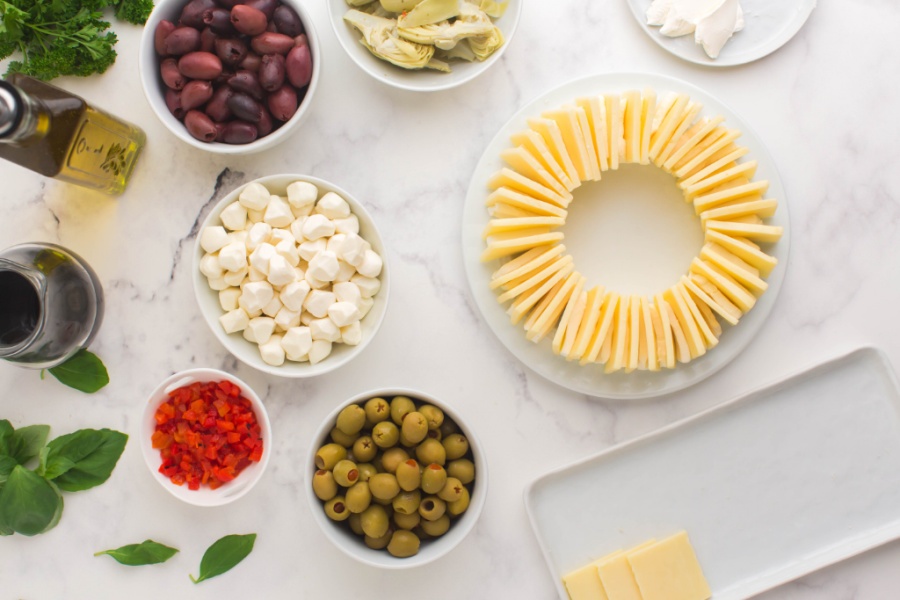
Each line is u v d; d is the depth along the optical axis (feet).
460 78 3.77
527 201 3.63
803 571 3.94
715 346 3.87
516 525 3.99
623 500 3.99
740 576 3.98
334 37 3.99
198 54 3.44
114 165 3.77
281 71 3.48
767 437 4.00
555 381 3.87
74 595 3.97
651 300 3.96
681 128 3.68
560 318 3.87
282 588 3.97
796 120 4.03
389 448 3.48
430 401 3.53
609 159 3.72
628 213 3.96
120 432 3.89
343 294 3.60
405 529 3.47
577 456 4.00
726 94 4.02
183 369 3.98
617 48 4.01
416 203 4.00
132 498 3.98
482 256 3.82
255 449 3.68
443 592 3.99
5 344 3.56
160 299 3.97
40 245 3.76
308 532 3.98
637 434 4.00
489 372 3.99
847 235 4.01
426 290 3.99
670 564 3.88
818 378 4.00
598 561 3.93
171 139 3.95
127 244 3.96
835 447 4.00
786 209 3.84
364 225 3.71
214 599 3.97
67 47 3.70
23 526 3.56
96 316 3.89
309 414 3.96
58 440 3.75
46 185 3.94
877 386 3.99
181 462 3.68
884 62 4.03
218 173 3.96
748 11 3.97
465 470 3.50
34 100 3.23
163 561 3.85
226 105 3.50
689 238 3.96
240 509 3.98
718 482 3.99
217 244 3.57
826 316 4.00
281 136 3.61
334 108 3.98
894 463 3.98
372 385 3.97
